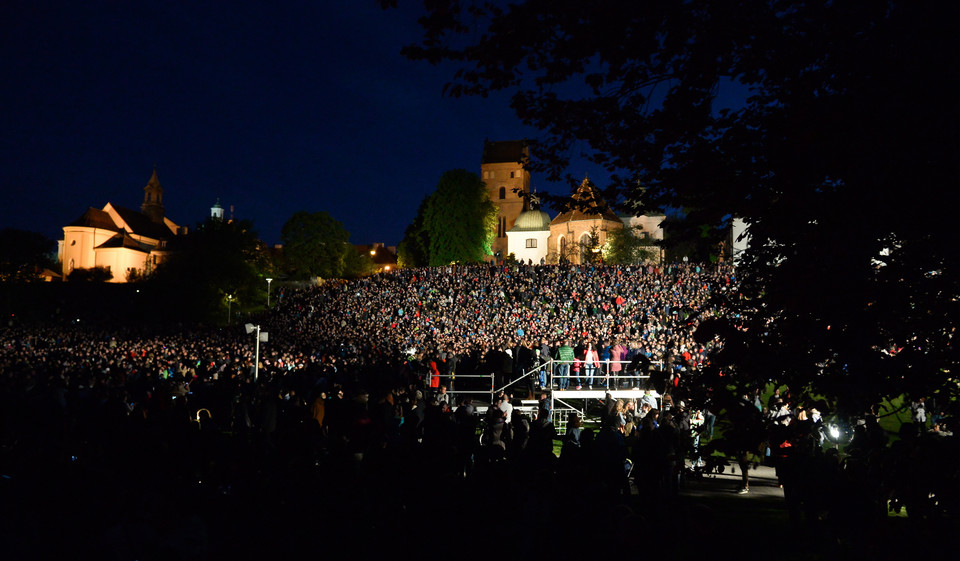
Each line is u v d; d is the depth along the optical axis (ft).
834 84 16.20
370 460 28.48
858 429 24.13
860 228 15.20
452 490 24.64
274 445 37.11
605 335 94.22
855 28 15.43
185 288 209.26
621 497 34.35
